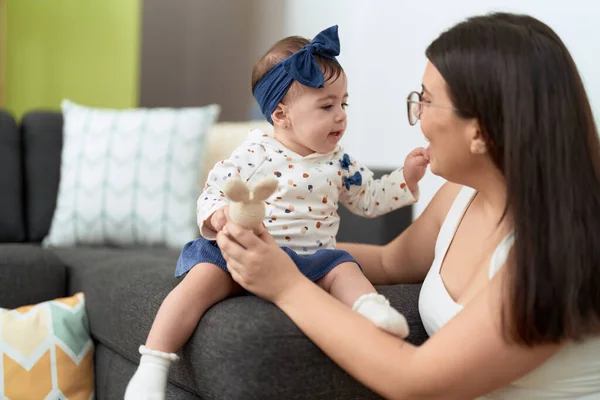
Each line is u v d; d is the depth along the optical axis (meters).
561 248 1.01
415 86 2.94
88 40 4.02
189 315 1.23
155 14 4.33
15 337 1.78
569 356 1.08
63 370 1.80
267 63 1.43
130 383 1.19
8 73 3.85
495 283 1.06
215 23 4.38
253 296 1.25
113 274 1.77
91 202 2.57
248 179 1.35
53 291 2.01
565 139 1.04
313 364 1.14
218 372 1.16
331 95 1.38
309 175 1.38
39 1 3.89
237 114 4.30
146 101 4.36
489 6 2.52
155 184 2.57
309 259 1.30
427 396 1.05
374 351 1.06
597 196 1.05
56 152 2.73
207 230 1.27
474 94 1.07
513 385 1.12
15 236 2.63
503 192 1.18
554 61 1.05
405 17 3.00
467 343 1.03
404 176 1.48
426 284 1.32
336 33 1.42
